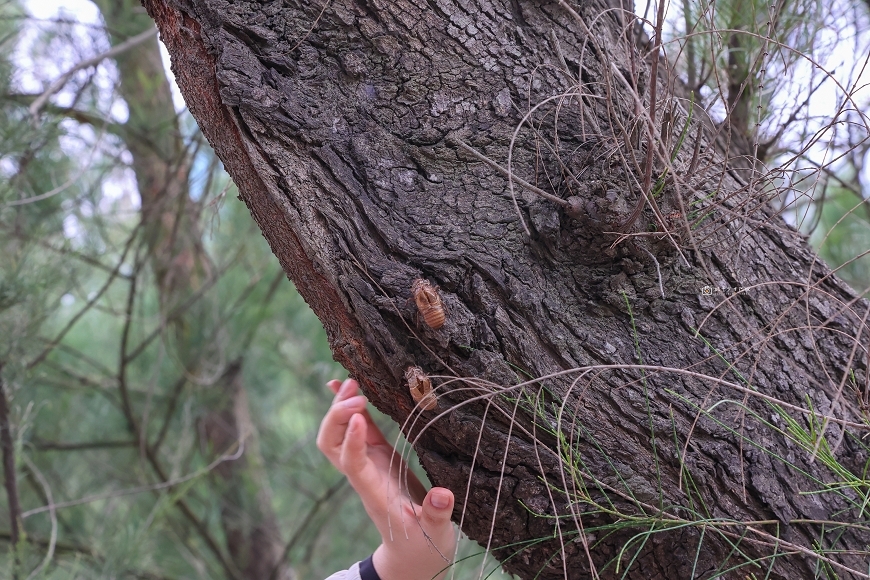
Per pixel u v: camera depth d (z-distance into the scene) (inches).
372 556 27.5
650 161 23.0
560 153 25.4
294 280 25.4
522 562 25.8
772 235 27.6
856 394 25.2
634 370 24.8
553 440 24.3
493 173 25.3
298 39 25.1
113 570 50.2
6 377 43.6
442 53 25.6
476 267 24.4
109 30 52.5
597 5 27.8
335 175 24.6
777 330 26.2
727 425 25.0
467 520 25.5
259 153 24.4
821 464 25.5
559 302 24.9
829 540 24.9
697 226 25.9
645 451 24.6
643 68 26.1
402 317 23.8
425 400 23.6
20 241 48.3
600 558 25.0
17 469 50.4
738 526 24.5
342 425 26.2
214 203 31.2
